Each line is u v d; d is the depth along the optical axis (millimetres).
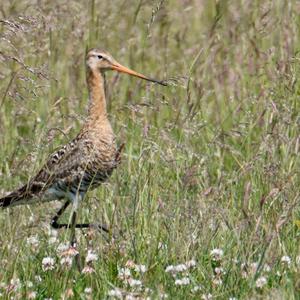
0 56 13016
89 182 13469
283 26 17547
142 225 12469
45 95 16828
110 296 10930
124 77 17984
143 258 11969
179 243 11953
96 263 11820
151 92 16906
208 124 16188
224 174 14359
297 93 15438
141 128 15523
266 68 16859
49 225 13133
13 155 14867
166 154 14125
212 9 20438
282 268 11633
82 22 18250
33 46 17234
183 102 16609
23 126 16531
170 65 18328
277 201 12711
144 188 13023
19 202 13234
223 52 18172
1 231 12234
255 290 11141
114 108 16828
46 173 13320
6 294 11062
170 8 20703
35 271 11898
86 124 13523
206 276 11500
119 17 19672
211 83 17469
